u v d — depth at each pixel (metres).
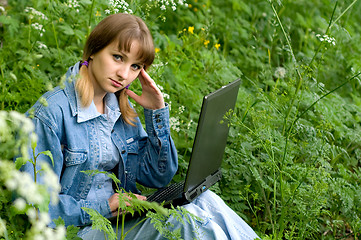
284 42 5.80
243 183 3.45
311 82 4.75
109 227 2.08
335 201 3.47
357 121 4.52
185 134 3.76
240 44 5.75
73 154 2.35
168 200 2.42
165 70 4.22
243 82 4.97
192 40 5.04
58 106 2.30
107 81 2.32
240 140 3.53
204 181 2.59
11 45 3.79
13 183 1.40
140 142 2.73
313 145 3.32
